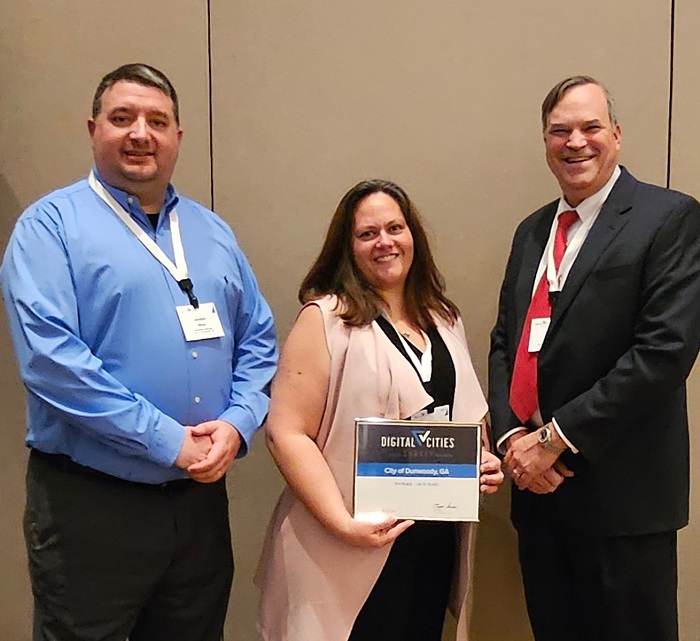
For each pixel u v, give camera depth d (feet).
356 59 8.16
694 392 8.43
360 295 6.49
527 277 7.14
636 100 8.07
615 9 7.99
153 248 6.13
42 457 6.09
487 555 8.63
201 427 6.03
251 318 6.88
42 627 6.15
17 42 8.25
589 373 6.49
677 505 6.66
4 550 8.85
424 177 8.25
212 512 6.51
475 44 8.09
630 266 6.34
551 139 6.72
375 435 6.03
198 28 8.18
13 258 5.80
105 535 5.95
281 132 8.27
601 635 6.95
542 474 6.54
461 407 6.53
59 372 5.54
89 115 8.29
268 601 6.58
